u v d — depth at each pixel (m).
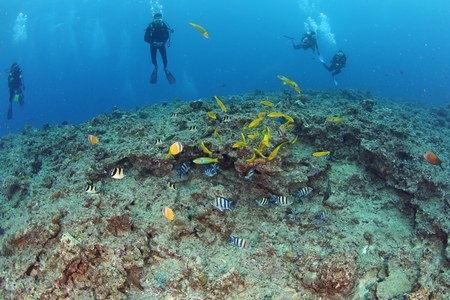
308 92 10.54
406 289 2.94
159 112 7.30
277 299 2.84
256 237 3.49
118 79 57.97
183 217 3.36
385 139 4.49
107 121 6.28
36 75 56.06
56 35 54.56
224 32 84.69
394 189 4.16
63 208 3.24
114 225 3.17
